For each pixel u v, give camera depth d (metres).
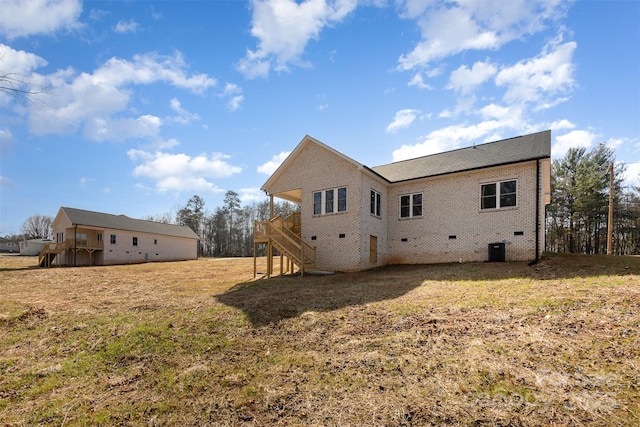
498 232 14.02
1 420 3.62
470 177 14.99
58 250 29.48
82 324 7.34
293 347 5.33
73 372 4.88
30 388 4.40
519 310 5.97
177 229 42.12
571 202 33.09
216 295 10.38
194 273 19.53
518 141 16.14
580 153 32.44
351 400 3.62
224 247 60.12
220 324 6.73
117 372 4.85
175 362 5.05
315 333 5.92
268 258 15.99
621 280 7.54
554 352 4.17
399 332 5.55
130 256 34.78
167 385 4.31
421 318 6.14
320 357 4.84
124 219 36.72
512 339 4.72
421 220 16.28
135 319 7.55
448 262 15.16
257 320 6.89
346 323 6.31
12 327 7.40
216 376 4.47
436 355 4.50
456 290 8.35
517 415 3.06
